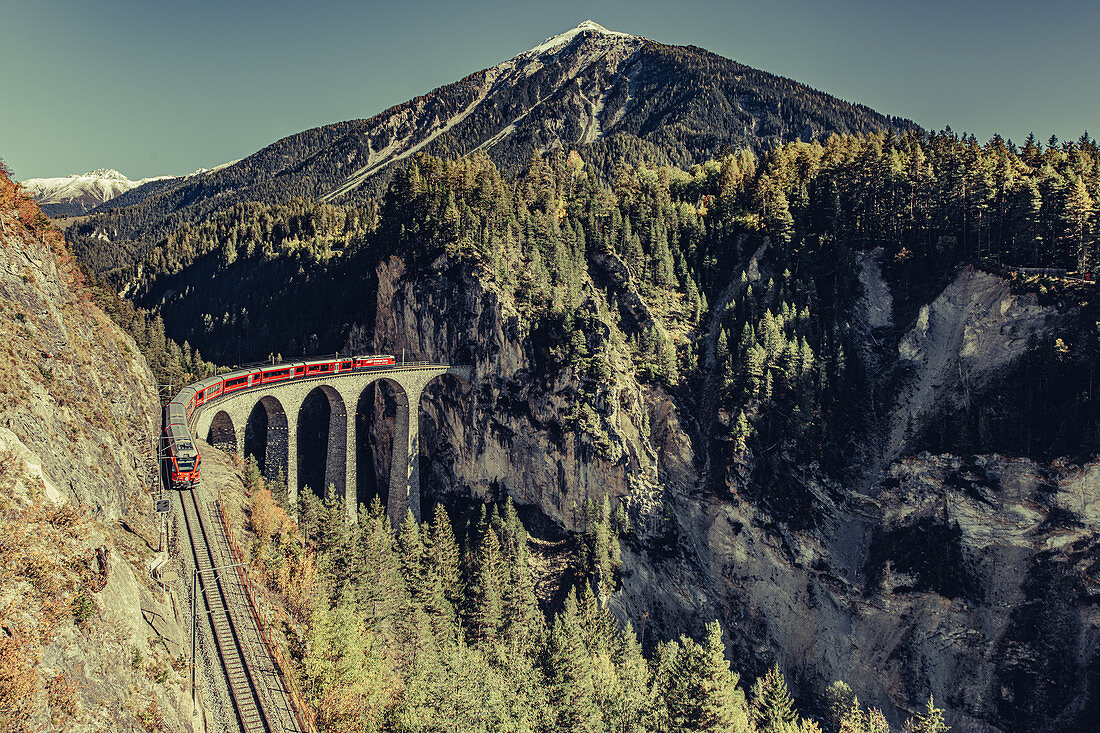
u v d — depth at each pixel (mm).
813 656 120188
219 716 50500
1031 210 129750
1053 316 121312
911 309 138625
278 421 116938
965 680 111875
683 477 134875
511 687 71812
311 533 95500
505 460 141875
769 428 130375
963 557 116438
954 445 121312
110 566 45500
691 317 152625
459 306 146125
